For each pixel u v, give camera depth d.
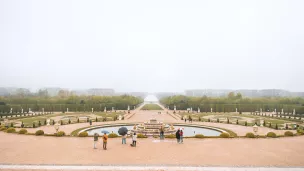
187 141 38.00
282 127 56.16
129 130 51.84
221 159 27.31
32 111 104.19
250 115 89.12
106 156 28.27
